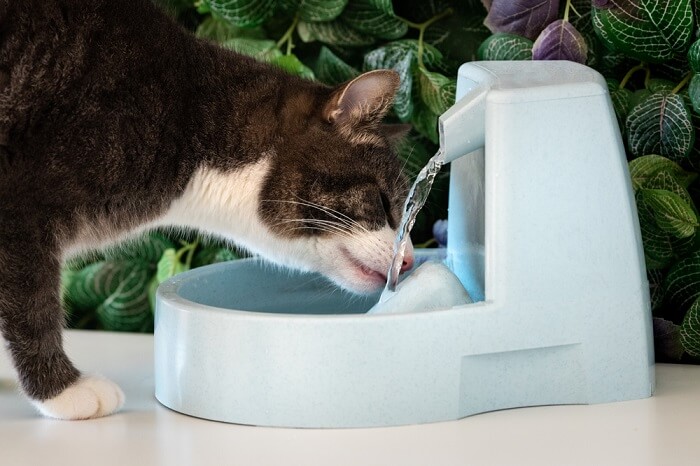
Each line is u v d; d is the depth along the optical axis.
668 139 1.18
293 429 1.01
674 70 1.20
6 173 1.04
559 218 1.03
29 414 1.06
